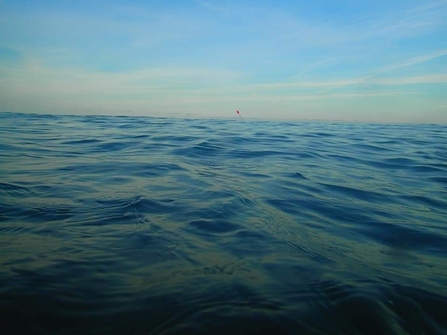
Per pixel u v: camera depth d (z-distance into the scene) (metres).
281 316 1.63
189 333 1.47
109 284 1.87
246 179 5.09
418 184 5.37
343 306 1.75
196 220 3.09
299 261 2.34
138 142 8.87
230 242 2.62
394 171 6.42
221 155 7.35
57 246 2.38
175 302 1.71
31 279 1.86
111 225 2.88
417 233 3.15
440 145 10.59
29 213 3.13
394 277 2.16
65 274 1.95
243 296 1.80
